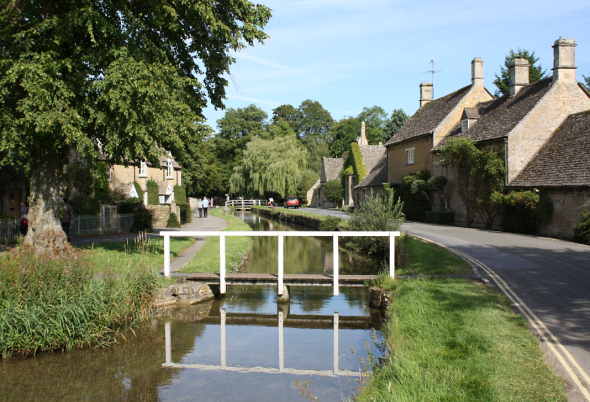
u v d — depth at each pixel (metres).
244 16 15.91
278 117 98.25
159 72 13.16
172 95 13.88
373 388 6.17
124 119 13.19
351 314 12.44
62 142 13.56
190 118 14.90
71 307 9.44
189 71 17.19
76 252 14.56
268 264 20.52
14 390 7.50
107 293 10.46
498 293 10.16
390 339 7.93
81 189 26.08
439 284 11.39
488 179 27.05
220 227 32.28
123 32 13.19
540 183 23.22
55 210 15.04
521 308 8.89
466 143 28.14
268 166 61.72
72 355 9.12
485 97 35.25
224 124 84.88
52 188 14.97
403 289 11.18
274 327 11.35
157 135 13.83
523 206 23.45
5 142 12.37
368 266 19.70
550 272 12.47
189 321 11.71
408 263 15.56
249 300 14.05
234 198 82.69
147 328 11.04
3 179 25.81
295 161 62.97
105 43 13.20
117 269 12.11
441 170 33.22
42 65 11.84
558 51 26.55
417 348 6.99
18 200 28.52
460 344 6.99
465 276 12.35
